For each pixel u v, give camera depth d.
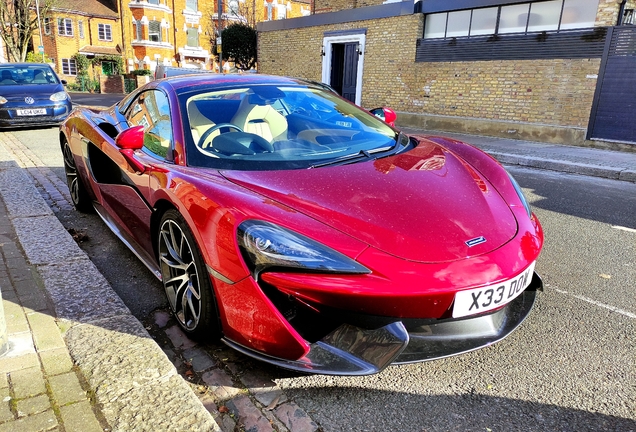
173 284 2.46
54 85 10.23
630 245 3.81
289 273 1.81
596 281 3.10
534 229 2.27
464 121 11.15
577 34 9.05
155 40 41.53
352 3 14.12
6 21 32.38
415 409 1.88
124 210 3.08
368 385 2.03
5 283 2.64
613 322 2.55
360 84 13.43
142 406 1.73
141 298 2.81
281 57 15.88
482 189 2.40
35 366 1.94
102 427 1.63
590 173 7.12
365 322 1.82
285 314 1.86
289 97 3.10
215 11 43.25
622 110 8.67
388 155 2.68
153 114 3.04
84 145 3.74
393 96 12.61
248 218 1.90
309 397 1.95
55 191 5.09
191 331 2.27
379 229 1.92
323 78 14.45
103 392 1.80
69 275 2.75
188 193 2.16
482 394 1.97
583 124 9.26
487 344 1.97
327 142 2.74
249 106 2.87
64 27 40.22
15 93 9.51
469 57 10.80
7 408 1.70
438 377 2.08
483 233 2.05
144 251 2.96
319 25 14.26
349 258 1.80
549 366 2.16
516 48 9.99
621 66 8.58
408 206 2.08
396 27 12.15
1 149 7.18
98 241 3.71
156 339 2.37
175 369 1.95
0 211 3.87
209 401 1.92
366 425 1.79
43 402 1.74
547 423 1.80
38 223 3.60
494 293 1.89
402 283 1.76
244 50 22.77
